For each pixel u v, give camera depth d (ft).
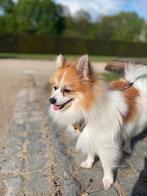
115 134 2.27
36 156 2.75
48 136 3.23
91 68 2.17
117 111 2.27
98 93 2.15
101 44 23.65
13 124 3.67
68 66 2.28
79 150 2.77
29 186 2.25
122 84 2.67
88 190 2.23
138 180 2.39
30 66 12.50
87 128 2.24
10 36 21.89
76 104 2.18
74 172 2.49
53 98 2.19
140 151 2.96
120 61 5.73
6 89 6.36
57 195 2.15
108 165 2.35
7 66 12.21
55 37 22.90
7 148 2.92
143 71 2.77
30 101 4.93
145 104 2.63
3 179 2.36
